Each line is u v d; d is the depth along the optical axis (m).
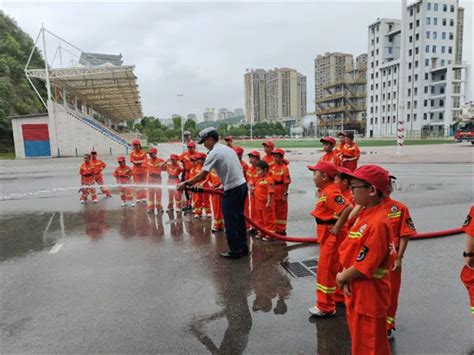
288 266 5.24
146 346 3.32
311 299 4.20
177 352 3.22
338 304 4.06
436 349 3.18
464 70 73.38
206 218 8.28
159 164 9.02
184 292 4.45
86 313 3.97
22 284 4.81
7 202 11.03
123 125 76.50
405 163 20.06
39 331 3.63
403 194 10.76
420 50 75.06
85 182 10.73
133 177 10.17
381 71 84.56
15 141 32.28
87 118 39.62
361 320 2.54
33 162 27.91
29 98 48.69
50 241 6.81
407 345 3.24
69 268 5.36
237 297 4.29
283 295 4.31
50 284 4.79
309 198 10.58
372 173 2.43
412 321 3.65
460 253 5.64
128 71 29.38
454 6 76.00
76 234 7.23
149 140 91.19
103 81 32.81
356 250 2.53
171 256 5.77
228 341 3.37
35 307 4.14
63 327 3.69
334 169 3.73
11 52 51.91
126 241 6.64
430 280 4.64
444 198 10.09
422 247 5.94
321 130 101.06
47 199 11.40
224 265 5.33
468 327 3.53
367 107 90.25
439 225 7.32
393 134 81.50
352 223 3.40
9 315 3.97
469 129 39.59
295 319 3.75
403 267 5.08
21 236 7.21
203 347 3.29
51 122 32.47
